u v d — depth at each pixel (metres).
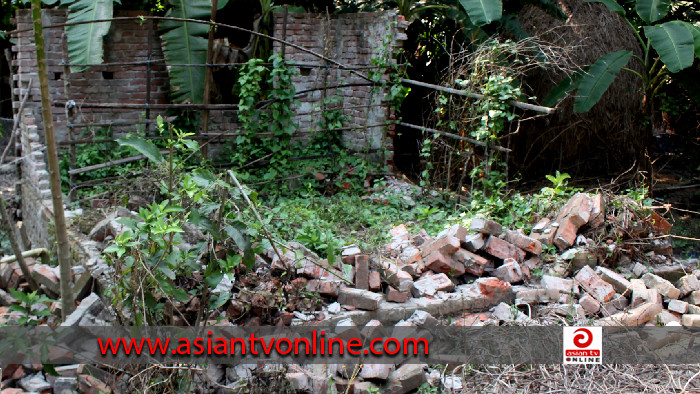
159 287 3.62
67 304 4.21
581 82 8.74
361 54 9.31
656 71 10.82
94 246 5.52
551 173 10.69
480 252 5.36
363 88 9.27
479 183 7.68
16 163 9.57
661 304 4.99
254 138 8.78
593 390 3.86
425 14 10.82
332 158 8.77
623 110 10.44
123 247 3.48
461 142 7.66
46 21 8.66
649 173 10.32
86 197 7.61
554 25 10.02
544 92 9.96
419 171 10.72
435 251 5.05
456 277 5.14
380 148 8.95
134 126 9.15
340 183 8.56
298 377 3.83
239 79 8.28
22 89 8.77
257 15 9.85
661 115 12.94
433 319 4.46
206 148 8.84
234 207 3.95
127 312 4.15
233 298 4.34
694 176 11.73
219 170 8.45
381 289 4.84
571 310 4.74
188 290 4.37
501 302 4.87
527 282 5.17
